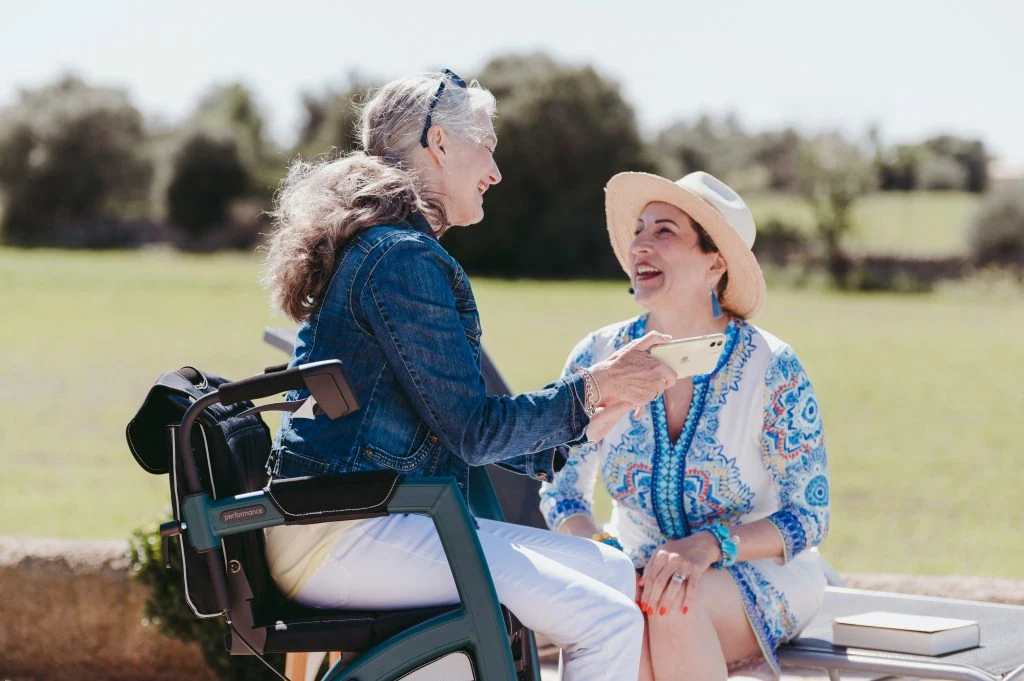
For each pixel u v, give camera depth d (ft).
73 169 177.27
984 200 128.98
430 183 8.25
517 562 7.70
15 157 176.14
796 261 129.39
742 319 10.09
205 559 7.40
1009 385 49.42
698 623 8.84
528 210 140.05
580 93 140.87
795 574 9.53
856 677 12.78
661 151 166.91
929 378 51.78
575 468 10.35
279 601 7.95
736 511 9.78
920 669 8.63
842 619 9.45
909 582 13.74
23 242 173.17
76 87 197.77
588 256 138.41
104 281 106.52
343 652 7.61
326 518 7.15
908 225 153.48
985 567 20.33
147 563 12.44
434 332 7.50
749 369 9.70
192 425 7.25
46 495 25.50
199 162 168.25
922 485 28.86
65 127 177.37
